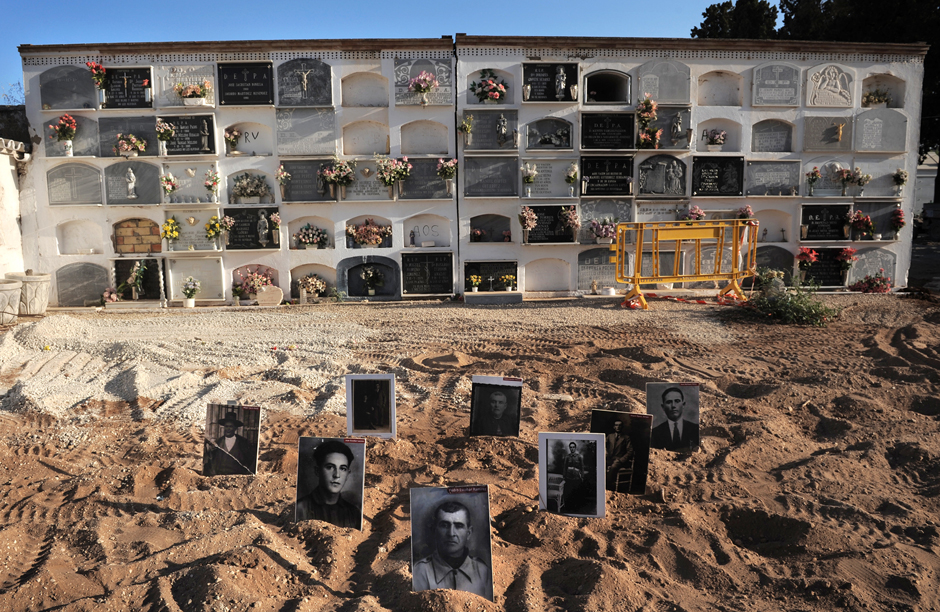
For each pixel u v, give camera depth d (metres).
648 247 15.91
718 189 15.78
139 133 14.86
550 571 3.68
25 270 15.04
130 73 14.72
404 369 8.66
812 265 16.09
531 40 14.98
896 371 8.20
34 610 3.23
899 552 3.82
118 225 15.27
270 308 14.66
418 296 15.57
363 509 4.45
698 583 3.61
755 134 15.90
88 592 3.38
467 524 3.44
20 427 6.57
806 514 4.39
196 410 6.86
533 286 15.98
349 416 5.91
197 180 15.13
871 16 22.05
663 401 5.69
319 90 14.91
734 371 8.52
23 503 4.63
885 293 15.84
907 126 15.97
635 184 15.62
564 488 4.37
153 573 3.57
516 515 4.38
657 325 11.81
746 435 5.95
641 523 4.25
